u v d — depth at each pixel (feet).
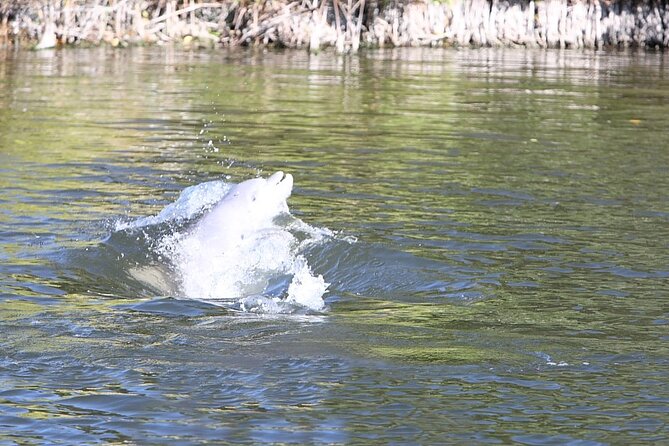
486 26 292.40
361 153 131.13
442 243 86.79
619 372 57.21
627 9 297.53
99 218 93.81
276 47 281.13
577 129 154.10
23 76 206.80
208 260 78.64
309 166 121.90
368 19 286.46
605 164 126.11
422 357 58.80
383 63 246.06
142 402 52.31
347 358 58.23
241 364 57.21
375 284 75.25
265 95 186.60
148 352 58.95
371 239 87.30
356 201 102.47
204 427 49.70
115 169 118.11
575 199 105.29
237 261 78.43
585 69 238.89
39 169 116.57
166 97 181.37
